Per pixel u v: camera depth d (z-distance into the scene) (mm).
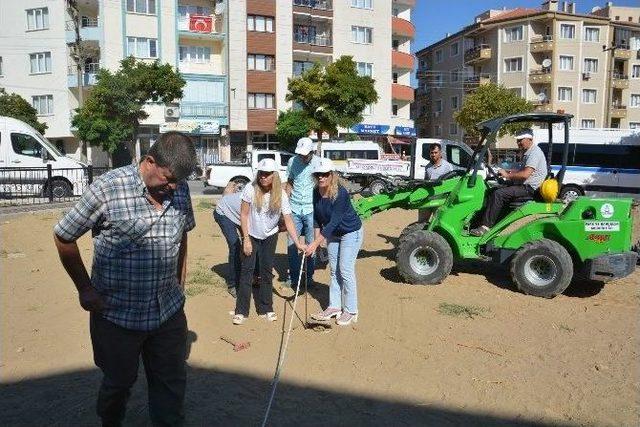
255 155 21859
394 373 4902
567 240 7344
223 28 42000
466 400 4445
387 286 7648
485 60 54719
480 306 6797
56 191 16156
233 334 5742
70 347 5426
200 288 7402
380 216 15070
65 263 3059
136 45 40031
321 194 5844
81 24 40875
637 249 8695
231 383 4656
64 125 41219
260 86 42875
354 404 4352
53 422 3994
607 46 51938
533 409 4309
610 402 4414
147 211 3070
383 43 47438
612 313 6652
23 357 5168
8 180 15477
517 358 5258
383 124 47719
